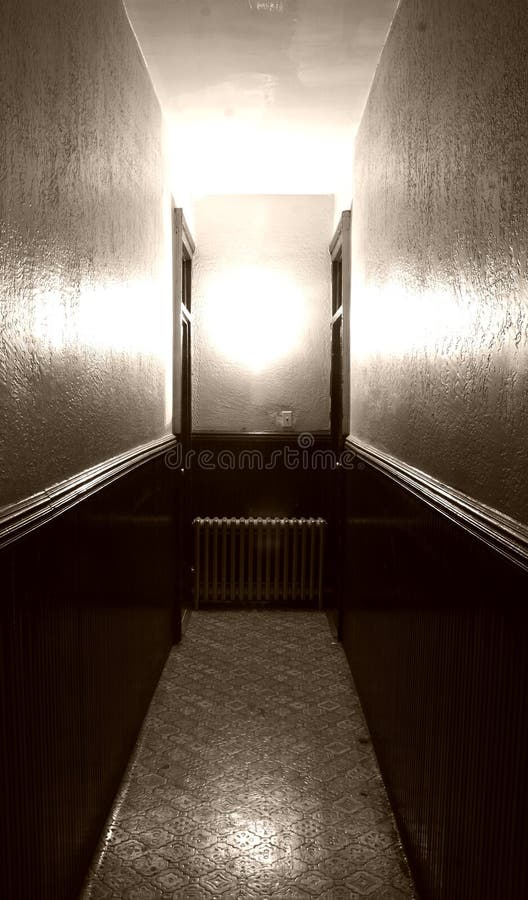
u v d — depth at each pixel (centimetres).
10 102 166
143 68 365
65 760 218
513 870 149
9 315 166
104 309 271
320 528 589
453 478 208
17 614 171
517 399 152
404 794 274
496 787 161
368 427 402
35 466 188
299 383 629
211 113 443
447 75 215
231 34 339
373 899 245
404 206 289
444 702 212
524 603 144
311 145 499
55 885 208
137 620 347
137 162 347
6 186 163
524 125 147
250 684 431
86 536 239
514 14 153
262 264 630
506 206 159
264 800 305
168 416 477
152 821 288
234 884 251
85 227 240
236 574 631
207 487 626
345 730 373
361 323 436
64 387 215
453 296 208
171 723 376
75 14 227
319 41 343
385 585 325
